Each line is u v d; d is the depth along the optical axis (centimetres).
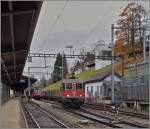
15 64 4606
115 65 6394
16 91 11994
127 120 2716
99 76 6631
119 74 6206
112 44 4478
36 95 9344
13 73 5869
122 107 4512
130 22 5203
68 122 2717
